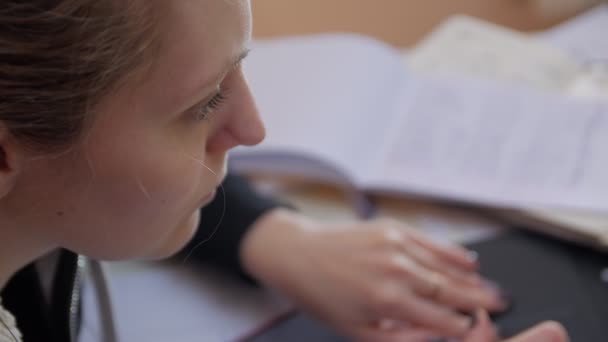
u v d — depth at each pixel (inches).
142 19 9.4
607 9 36.4
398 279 20.4
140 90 10.1
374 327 20.2
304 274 21.2
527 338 16.1
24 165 10.4
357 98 28.1
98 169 10.6
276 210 23.6
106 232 11.7
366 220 25.2
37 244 12.5
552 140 26.2
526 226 23.8
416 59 32.9
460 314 20.7
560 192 24.0
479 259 22.8
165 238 12.6
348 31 43.0
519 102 28.3
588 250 22.7
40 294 16.2
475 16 42.9
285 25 44.1
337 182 25.5
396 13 44.6
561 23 41.8
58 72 9.3
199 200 12.8
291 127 26.7
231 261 22.8
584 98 28.2
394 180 25.3
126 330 21.1
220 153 12.8
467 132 27.1
